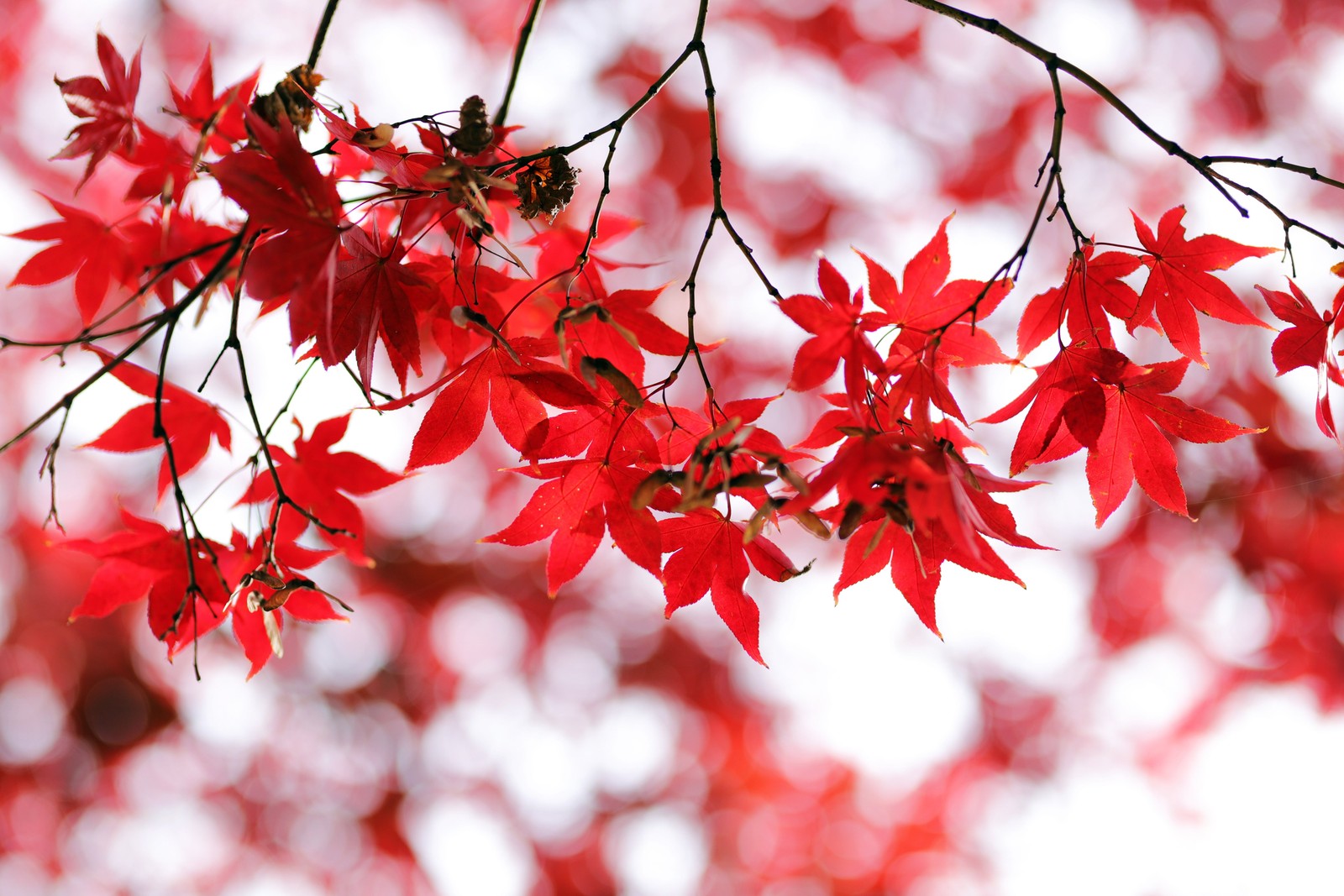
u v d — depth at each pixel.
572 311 1.19
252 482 1.24
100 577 1.23
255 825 2.51
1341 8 2.16
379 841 2.54
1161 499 1.22
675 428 1.21
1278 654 2.32
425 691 2.55
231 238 1.18
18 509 2.22
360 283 1.20
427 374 2.01
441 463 1.22
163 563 1.23
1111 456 1.23
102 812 2.44
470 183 1.19
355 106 1.21
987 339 1.20
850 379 1.19
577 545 1.22
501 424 1.22
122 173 1.63
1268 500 2.19
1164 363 1.21
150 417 1.23
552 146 1.21
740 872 2.70
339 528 1.25
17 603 2.28
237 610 1.24
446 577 2.46
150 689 2.41
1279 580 2.23
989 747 2.67
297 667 2.49
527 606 2.51
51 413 1.17
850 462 1.16
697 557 1.21
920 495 1.16
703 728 2.66
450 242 1.26
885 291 1.19
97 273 1.22
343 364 1.20
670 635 2.60
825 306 1.19
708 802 2.71
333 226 1.18
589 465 1.21
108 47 1.18
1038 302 1.22
